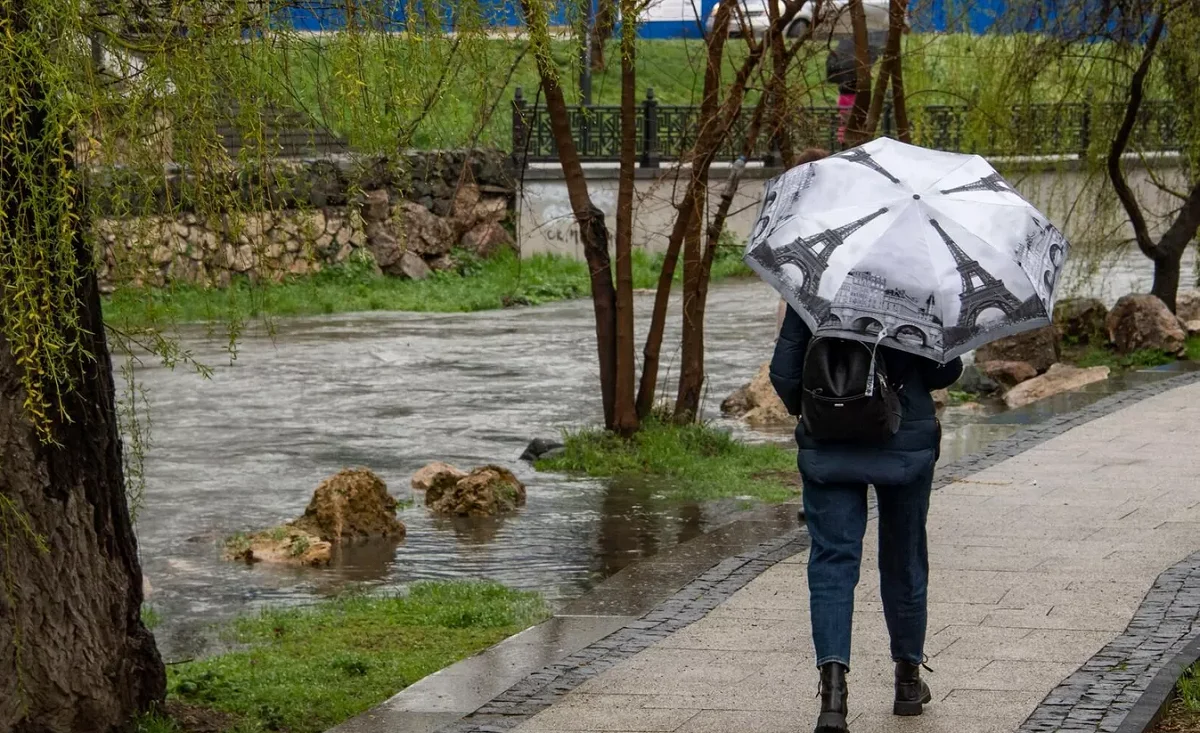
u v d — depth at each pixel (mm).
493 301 32219
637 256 36250
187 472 15164
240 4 5648
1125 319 20688
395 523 12383
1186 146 20797
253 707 7664
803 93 14875
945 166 6254
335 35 6004
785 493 13680
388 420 18344
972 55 20078
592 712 6766
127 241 6109
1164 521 10391
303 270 32594
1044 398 16922
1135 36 19734
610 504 13344
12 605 6625
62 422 6672
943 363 5727
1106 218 21625
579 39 7016
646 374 16062
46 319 5793
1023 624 7879
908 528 6234
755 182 35344
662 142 36125
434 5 6168
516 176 35531
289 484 14617
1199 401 16141
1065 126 20953
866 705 6648
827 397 5910
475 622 9484
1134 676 6855
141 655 7211
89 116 5430
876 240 5832
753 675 7281
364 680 8141
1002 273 5809
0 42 5199
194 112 5680
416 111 6508
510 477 13508
